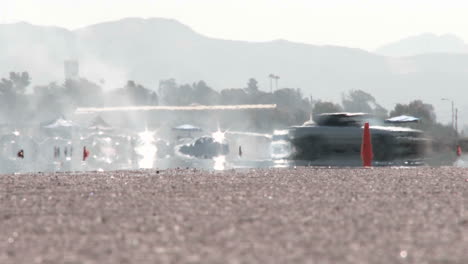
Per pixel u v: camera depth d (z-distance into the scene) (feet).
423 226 122.31
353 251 99.25
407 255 96.02
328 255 96.43
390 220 129.70
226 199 166.61
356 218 132.67
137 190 191.01
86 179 232.94
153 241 108.78
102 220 132.16
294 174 249.34
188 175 250.16
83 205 156.66
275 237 111.65
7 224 128.67
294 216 135.95
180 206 153.48
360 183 208.54
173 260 93.25
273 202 159.74
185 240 109.50
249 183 210.59
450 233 114.62
